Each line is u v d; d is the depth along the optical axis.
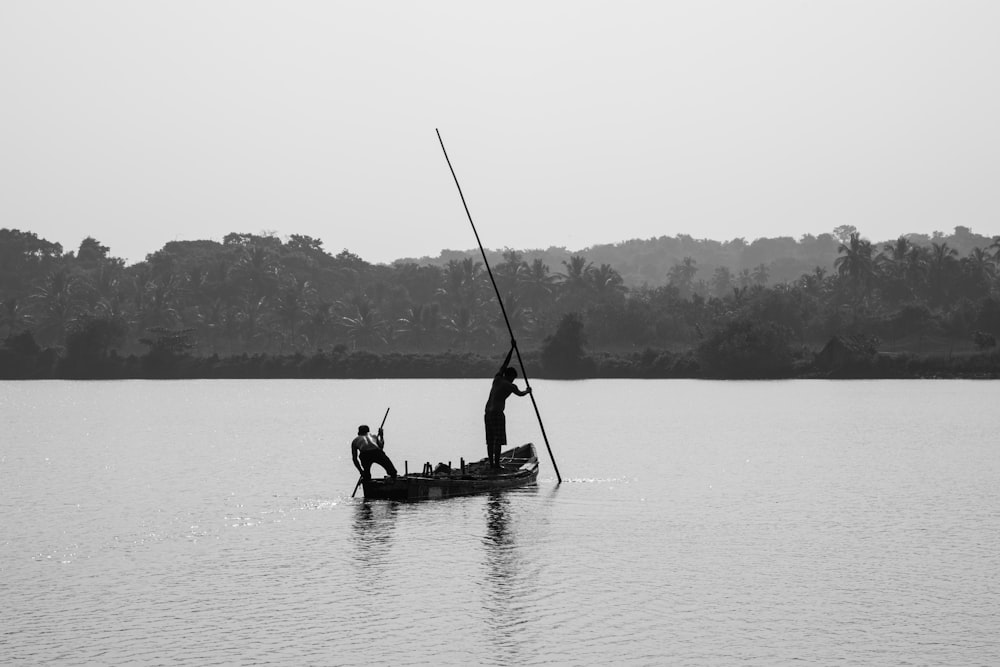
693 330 158.50
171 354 148.12
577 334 139.25
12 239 199.25
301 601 17.05
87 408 82.44
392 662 13.98
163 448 46.19
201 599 17.22
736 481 32.16
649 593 17.48
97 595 17.50
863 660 14.05
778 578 18.53
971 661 14.00
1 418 69.44
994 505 26.97
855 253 174.12
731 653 14.33
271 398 99.06
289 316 166.12
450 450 44.25
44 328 166.38
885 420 60.75
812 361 130.50
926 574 18.78
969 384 111.56
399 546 21.58
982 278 175.12
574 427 57.25
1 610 16.58
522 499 28.27
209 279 184.50
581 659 14.08
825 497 28.55
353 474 35.12
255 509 26.77
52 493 30.12
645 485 31.22
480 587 17.95
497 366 144.25
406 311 175.62
